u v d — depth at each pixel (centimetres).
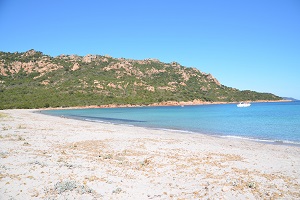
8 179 895
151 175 1077
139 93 12962
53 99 10388
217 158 1451
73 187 846
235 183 977
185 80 17288
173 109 9594
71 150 1555
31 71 14512
